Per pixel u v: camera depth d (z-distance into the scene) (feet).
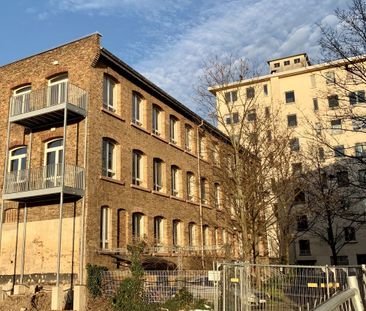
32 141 69.41
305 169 92.53
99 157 65.87
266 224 70.74
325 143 55.77
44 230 63.87
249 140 71.77
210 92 75.41
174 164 88.99
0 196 70.33
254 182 66.69
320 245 148.46
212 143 77.30
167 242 81.00
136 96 80.18
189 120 98.32
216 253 84.58
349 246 145.69
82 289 53.67
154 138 82.69
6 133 73.61
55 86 65.87
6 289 62.54
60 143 67.67
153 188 81.35
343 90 51.19
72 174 61.52
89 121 65.10
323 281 33.42
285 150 88.02
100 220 64.13
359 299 17.85
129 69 74.84
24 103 67.05
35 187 63.98
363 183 54.03
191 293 49.19
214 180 90.17
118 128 71.67
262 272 36.01
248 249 62.95
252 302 34.35
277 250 95.81
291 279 34.94
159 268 74.02
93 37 68.13
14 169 71.67
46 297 56.95
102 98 68.85
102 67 69.62
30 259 63.77
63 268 60.49
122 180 70.54
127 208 70.64
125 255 64.59
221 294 35.50
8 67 76.59
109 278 58.13
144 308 49.21
